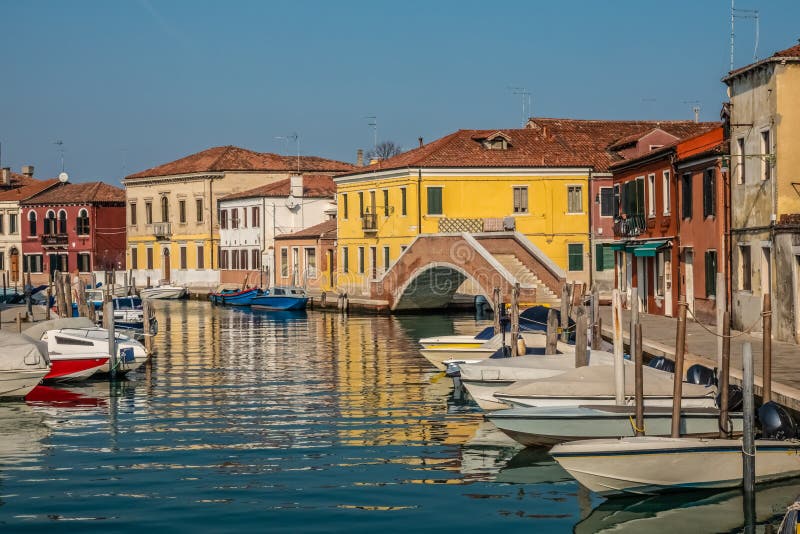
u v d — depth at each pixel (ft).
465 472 60.49
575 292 141.38
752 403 51.24
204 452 66.28
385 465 62.39
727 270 104.53
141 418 78.43
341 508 53.67
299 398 87.04
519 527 50.44
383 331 147.84
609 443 54.19
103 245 280.51
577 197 185.06
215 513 53.06
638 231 135.13
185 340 139.23
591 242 184.65
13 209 290.15
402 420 76.33
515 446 66.80
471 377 75.82
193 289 248.32
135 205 276.62
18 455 65.87
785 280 91.15
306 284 212.84
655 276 129.49
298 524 51.19
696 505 53.52
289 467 62.13
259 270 236.22
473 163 182.39
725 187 104.32
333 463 62.95
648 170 131.85
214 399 87.04
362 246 199.21
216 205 256.52
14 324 135.33
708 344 90.07
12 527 51.08
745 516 51.39
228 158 260.83
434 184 181.78
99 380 98.63
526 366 76.18
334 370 105.19
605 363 77.36
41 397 88.94
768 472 55.67
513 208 183.83
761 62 95.25
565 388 65.36
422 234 167.22
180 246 263.49
